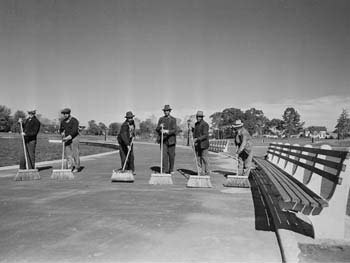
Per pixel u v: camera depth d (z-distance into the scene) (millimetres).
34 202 7000
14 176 10961
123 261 3887
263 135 120938
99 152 26344
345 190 4598
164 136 11484
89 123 103000
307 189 5691
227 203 6973
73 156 12633
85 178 10727
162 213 6086
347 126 91125
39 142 45500
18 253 4125
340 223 4582
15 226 5246
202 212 6172
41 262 3855
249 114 106562
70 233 4898
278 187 5816
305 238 4605
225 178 11062
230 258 3986
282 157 10406
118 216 5855
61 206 6637
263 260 3936
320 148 6145
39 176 10430
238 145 10234
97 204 6832
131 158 11711
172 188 8867
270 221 5559
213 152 28594
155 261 3887
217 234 4867
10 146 31453
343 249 4180
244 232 4965
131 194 7949
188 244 4445
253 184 9625
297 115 118188
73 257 4000
